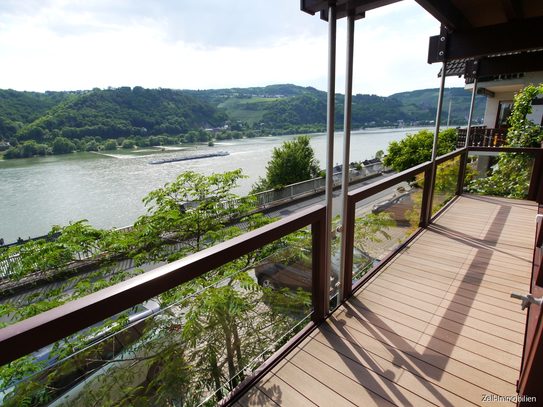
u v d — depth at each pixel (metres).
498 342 1.73
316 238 1.84
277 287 1.64
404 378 1.50
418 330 1.86
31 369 1.74
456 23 2.98
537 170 4.39
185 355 1.23
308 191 18.52
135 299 0.94
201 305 1.26
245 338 1.50
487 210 4.14
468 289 2.31
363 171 24.33
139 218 5.08
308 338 1.83
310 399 1.41
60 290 3.78
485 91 12.31
